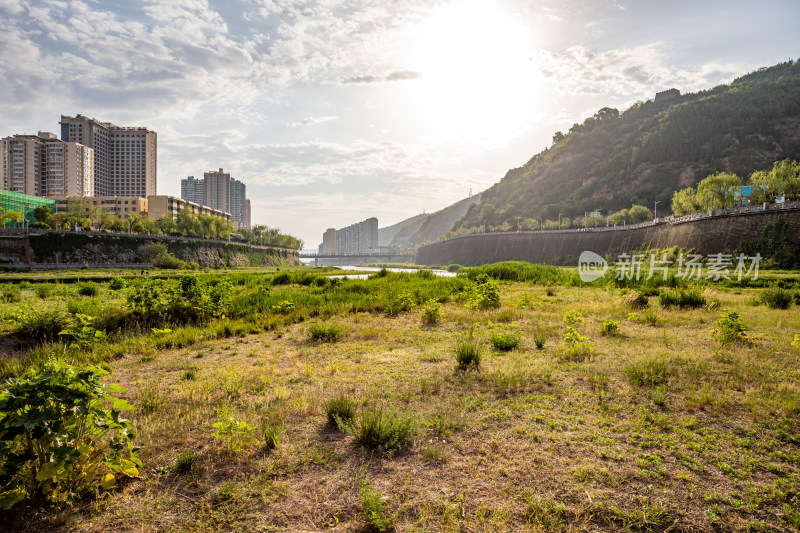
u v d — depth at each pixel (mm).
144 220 106312
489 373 7312
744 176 120500
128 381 7398
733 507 3717
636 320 13570
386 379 7312
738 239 57375
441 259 165500
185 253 101500
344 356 9086
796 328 11727
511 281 34000
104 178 170500
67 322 11062
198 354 9398
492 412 5824
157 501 3773
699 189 77125
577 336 9297
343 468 4375
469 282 24656
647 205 130250
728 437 5059
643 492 3943
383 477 4199
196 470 4297
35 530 3398
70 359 8586
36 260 75188
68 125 160500
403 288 22094
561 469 4344
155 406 5914
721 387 6781
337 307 16203
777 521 3547
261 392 6668
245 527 3441
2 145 136875
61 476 3789
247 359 8992
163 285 14195
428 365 8211
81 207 104000
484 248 137250
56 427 3695
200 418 5562
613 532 3393
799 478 4164
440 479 4164
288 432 5223
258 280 31094
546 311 15828
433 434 5172
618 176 153625
